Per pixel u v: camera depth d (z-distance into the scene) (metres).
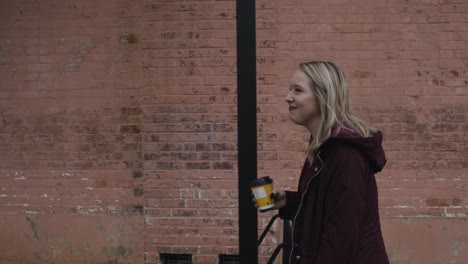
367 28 4.32
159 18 4.34
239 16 2.14
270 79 4.29
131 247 4.52
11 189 4.65
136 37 4.48
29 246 4.62
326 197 2.03
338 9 4.33
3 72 4.63
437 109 4.32
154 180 4.41
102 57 4.53
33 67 4.61
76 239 4.58
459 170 4.32
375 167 2.11
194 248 4.39
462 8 4.29
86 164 4.57
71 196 4.59
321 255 1.94
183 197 4.39
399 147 4.35
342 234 1.91
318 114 2.18
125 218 4.53
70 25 4.56
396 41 4.32
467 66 4.30
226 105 4.33
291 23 4.34
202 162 4.37
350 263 1.92
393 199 4.36
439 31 4.31
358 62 4.34
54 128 4.60
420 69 4.32
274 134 4.31
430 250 4.34
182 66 4.34
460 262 4.32
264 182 2.21
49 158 4.61
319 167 2.08
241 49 2.15
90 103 4.55
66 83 4.57
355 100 4.36
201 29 4.32
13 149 4.63
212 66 4.32
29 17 4.60
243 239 2.22
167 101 4.36
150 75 4.37
